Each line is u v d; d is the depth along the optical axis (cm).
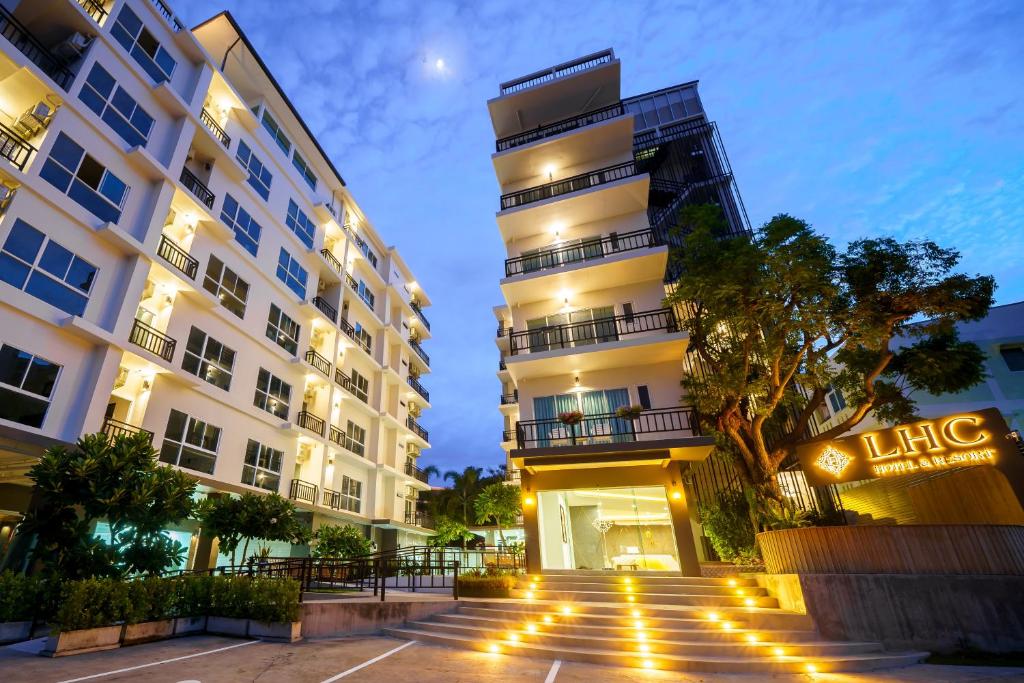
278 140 2384
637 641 775
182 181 1673
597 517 1438
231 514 1257
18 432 951
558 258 1850
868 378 1242
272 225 2172
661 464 1382
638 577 1125
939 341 1238
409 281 3738
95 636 725
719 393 1304
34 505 906
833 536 859
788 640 779
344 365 2673
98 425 1173
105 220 1337
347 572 1672
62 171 1238
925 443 908
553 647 791
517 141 2122
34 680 546
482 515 2458
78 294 1223
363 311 2928
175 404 1499
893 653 733
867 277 1166
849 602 797
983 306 1089
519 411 1639
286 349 2153
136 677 570
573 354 1517
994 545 762
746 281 1207
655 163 2633
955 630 731
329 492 2291
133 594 809
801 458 1028
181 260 1612
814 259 1123
